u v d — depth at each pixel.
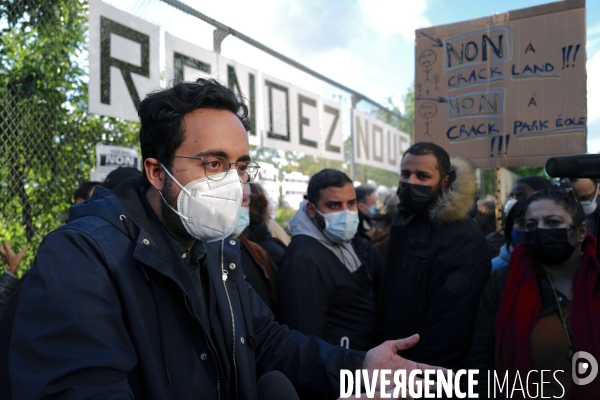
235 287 1.50
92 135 3.57
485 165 3.55
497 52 3.54
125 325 1.20
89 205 1.32
